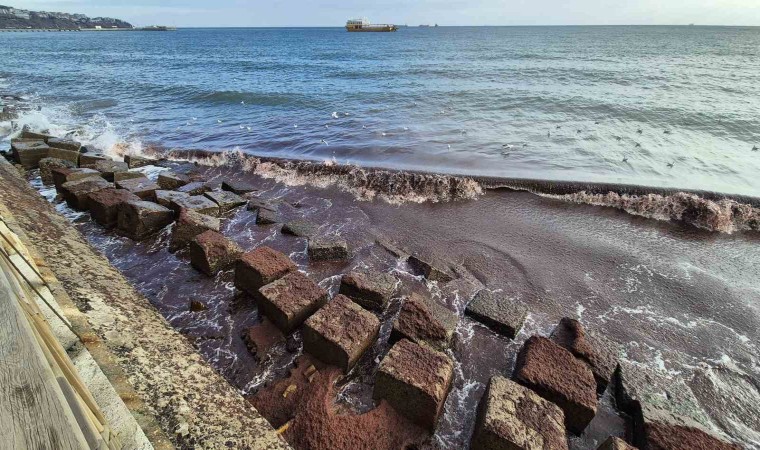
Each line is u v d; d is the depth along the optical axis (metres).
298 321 5.36
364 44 74.19
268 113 19.20
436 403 3.91
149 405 3.27
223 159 12.88
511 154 12.90
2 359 1.43
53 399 1.40
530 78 28.53
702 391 4.93
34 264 4.39
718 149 13.28
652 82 26.52
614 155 12.71
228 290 6.43
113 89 25.89
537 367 4.42
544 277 7.10
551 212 9.73
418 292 6.55
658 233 8.86
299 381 4.62
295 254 7.61
